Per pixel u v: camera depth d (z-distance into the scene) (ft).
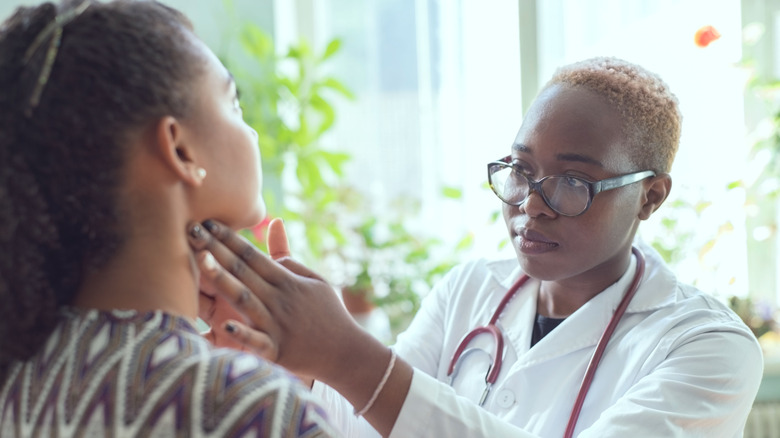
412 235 8.04
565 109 3.48
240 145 2.33
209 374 1.94
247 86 7.99
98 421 1.90
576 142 3.42
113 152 2.03
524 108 7.89
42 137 2.01
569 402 3.68
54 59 2.02
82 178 2.02
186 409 1.89
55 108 2.00
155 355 1.98
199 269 2.41
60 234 2.09
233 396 1.92
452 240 8.34
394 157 8.59
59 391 1.99
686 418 3.24
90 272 2.12
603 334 3.72
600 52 7.79
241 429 1.89
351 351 2.89
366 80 8.63
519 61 7.86
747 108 7.69
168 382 1.92
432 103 8.43
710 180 7.59
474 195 8.20
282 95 8.08
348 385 2.94
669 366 3.44
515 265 4.39
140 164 2.08
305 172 8.00
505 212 3.73
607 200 3.45
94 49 2.02
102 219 2.05
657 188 3.76
